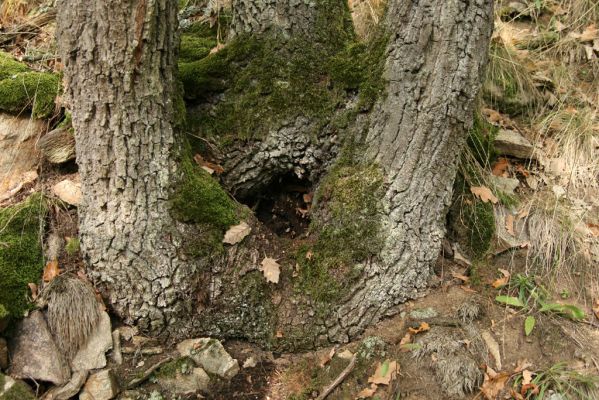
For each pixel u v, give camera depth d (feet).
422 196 9.62
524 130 13.26
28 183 10.43
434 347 9.28
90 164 8.84
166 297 9.18
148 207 8.96
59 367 8.75
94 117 8.57
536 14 15.49
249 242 9.71
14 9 13.53
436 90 9.00
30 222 9.68
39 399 8.52
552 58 14.78
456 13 8.70
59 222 9.89
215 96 10.23
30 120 10.91
